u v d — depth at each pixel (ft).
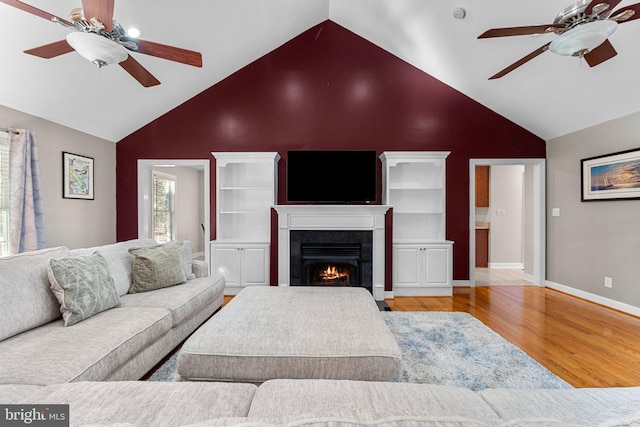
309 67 15.74
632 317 11.27
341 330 6.00
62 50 7.23
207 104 15.71
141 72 8.39
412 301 13.53
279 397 3.19
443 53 13.69
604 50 7.80
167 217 22.90
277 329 6.02
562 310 12.09
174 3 10.39
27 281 6.12
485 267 21.83
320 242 14.11
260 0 12.05
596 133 13.01
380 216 13.96
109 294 7.26
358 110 15.72
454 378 7.08
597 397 3.10
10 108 10.67
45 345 5.34
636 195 11.34
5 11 8.10
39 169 11.39
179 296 8.54
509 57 12.11
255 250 14.56
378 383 3.45
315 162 14.75
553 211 15.34
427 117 15.70
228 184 16.06
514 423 1.64
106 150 15.20
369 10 13.65
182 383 3.60
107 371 5.32
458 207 15.76
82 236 13.75
